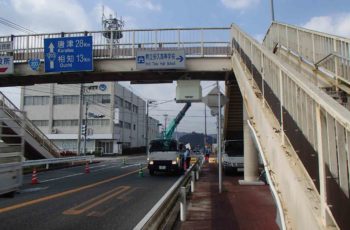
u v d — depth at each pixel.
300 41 12.39
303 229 4.00
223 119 24.52
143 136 94.44
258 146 7.06
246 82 10.72
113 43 19.45
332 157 3.49
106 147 68.69
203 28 19.23
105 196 12.76
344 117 2.76
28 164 23.78
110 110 68.06
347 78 9.22
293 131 5.00
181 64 18.78
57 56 19.58
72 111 69.25
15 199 11.86
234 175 22.84
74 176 21.14
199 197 12.62
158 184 16.75
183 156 24.38
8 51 20.41
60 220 8.79
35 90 70.75
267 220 8.71
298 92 4.76
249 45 11.02
